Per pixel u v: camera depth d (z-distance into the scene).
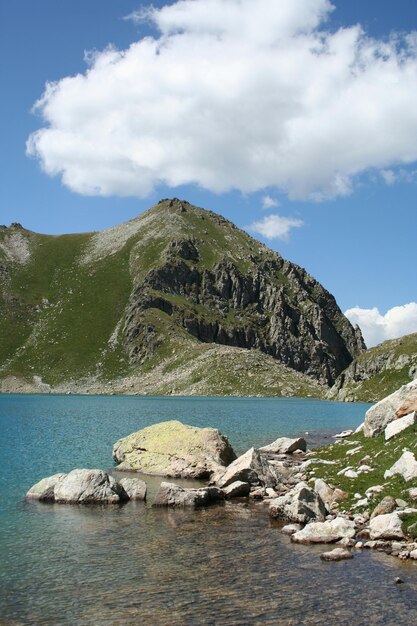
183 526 28.03
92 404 166.00
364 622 16.52
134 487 35.91
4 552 23.53
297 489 32.12
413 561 21.64
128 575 20.58
